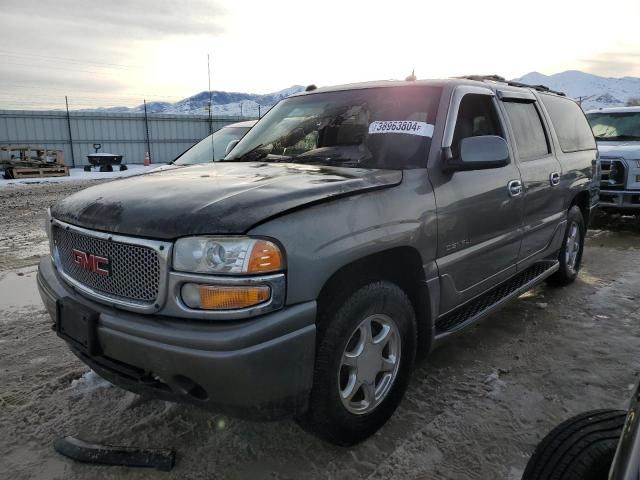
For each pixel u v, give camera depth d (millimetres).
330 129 3299
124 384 2285
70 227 2426
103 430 2723
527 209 3832
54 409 2926
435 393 3072
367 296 2381
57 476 2377
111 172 24234
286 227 2064
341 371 2410
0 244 7461
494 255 3436
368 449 2547
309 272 2088
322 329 2244
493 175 3352
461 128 3260
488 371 3352
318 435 2410
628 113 9117
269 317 2002
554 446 1789
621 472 1284
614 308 4531
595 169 5375
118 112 31906
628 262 6141
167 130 33656
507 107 3834
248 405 2047
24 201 12734
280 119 3734
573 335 3938
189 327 1999
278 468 2414
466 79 3590
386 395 2631
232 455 2510
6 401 3014
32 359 3570
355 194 2385
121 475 2375
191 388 2115
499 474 2369
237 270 1967
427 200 2732
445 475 2359
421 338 2902
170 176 2818
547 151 4336
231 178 2598
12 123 29203
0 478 2361
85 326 2252
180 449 2559
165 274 2029
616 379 3244
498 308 3502
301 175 2596
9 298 4875
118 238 2154
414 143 2947
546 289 5090
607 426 1825
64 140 30672
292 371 2076
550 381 3219
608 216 9258
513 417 2814
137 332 2072
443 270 2869
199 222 2012
